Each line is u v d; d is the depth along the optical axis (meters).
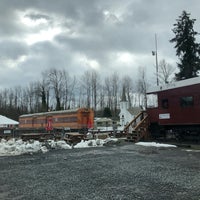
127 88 96.44
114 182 10.20
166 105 25.86
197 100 22.88
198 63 46.31
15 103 110.00
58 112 45.03
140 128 27.53
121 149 21.44
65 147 22.55
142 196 8.30
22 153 19.48
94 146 24.25
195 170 12.33
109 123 71.75
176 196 8.29
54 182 10.45
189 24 47.00
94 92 98.69
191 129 24.44
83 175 11.58
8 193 9.10
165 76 64.69
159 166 13.41
